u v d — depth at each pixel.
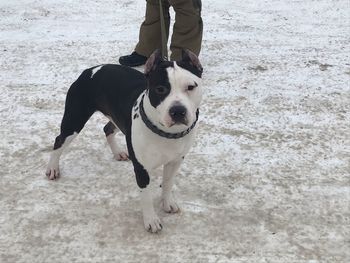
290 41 3.13
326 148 2.19
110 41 3.11
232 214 1.82
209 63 2.89
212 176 2.02
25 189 1.94
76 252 1.65
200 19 2.73
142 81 1.72
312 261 1.62
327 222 1.78
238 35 3.20
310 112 2.45
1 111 2.45
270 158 2.13
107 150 2.19
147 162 1.61
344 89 2.63
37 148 2.19
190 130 1.57
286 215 1.82
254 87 2.66
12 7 3.57
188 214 1.82
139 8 3.55
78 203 1.87
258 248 1.67
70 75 2.75
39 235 1.72
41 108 2.48
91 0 3.67
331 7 3.57
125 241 1.69
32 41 3.12
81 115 1.90
